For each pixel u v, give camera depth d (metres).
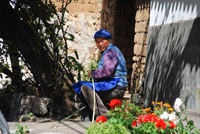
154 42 7.74
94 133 3.28
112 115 4.10
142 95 8.43
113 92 5.41
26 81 7.12
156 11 7.81
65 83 6.61
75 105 6.33
